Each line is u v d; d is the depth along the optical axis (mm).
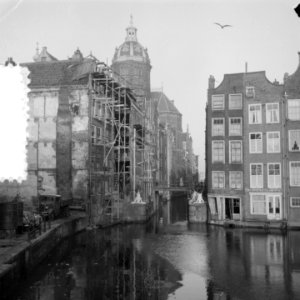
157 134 72688
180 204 75188
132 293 16984
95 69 38188
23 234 21594
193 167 137750
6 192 28031
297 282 18875
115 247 27203
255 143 38375
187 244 28906
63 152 35281
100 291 17109
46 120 36000
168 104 105625
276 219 37344
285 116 37219
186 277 19781
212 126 40344
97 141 38438
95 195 36781
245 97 38781
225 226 38750
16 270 16141
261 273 20594
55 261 22109
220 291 17516
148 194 55188
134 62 81875
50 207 29578
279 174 37469
